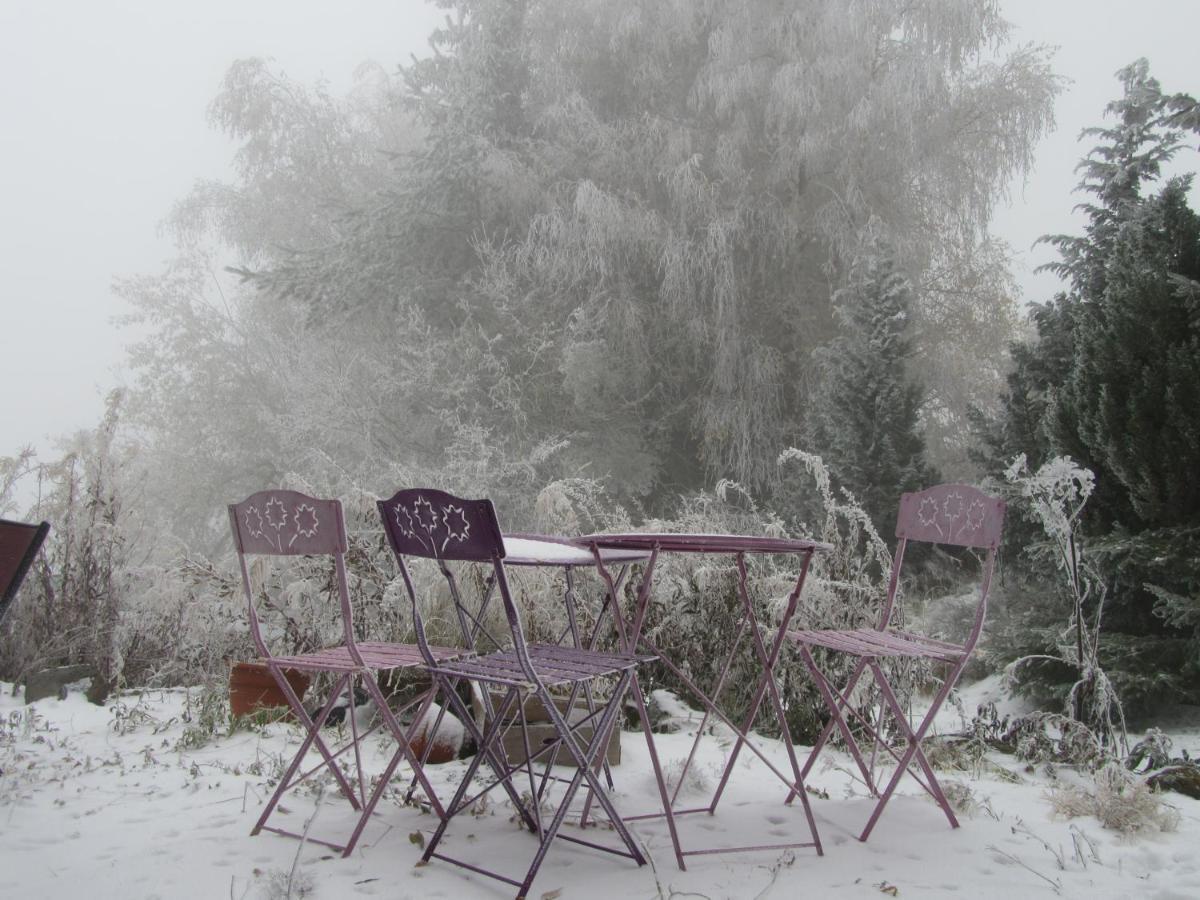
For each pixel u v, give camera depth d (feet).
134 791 9.84
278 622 15.83
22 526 6.00
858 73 45.60
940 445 49.11
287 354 60.64
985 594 8.68
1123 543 17.46
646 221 45.19
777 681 13.57
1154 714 17.33
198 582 16.53
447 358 44.78
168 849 8.02
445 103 51.85
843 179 48.62
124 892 7.07
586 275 46.44
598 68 50.90
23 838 8.28
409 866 7.76
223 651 16.66
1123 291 18.66
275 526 8.30
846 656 13.44
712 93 47.21
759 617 14.20
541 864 7.72
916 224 51.19
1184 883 7.61
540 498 17.30
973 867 7.94
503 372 43.62
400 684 13.28
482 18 50.14
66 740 12.34
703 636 14.53
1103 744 12.84
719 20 48.26
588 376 43.04
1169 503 17.67
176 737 12.67
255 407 61.93
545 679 7.37
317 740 8.72
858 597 14.26
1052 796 9.90
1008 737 13.21
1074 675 17.75
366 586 14.52
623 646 8.54
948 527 9.37
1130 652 17.26
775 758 11.91
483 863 7.88
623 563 9.78
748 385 46.32
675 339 48.24
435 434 45.50
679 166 45.65
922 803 9.73
